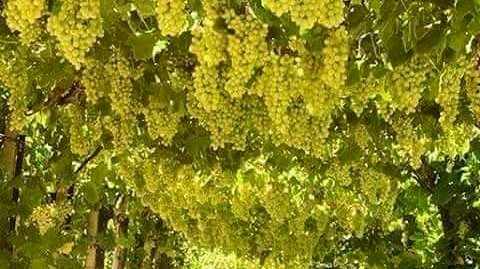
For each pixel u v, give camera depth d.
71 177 6.57
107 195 8.38
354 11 4.36
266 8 3.91
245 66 3.74
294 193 7.93
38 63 5.25
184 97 5.36
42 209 6.28
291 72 4.07
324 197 7.88
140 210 8.98
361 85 4.93
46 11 3.66
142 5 4.19
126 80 5.15
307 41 4.12
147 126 5.83
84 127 6.66
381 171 7.02
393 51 4.22
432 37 4.12
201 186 7.17
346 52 3.97
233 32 3.77
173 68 5.23
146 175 6.72
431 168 7.98
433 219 8.63
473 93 4.38
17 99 5.20
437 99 4.34
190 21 4.03
